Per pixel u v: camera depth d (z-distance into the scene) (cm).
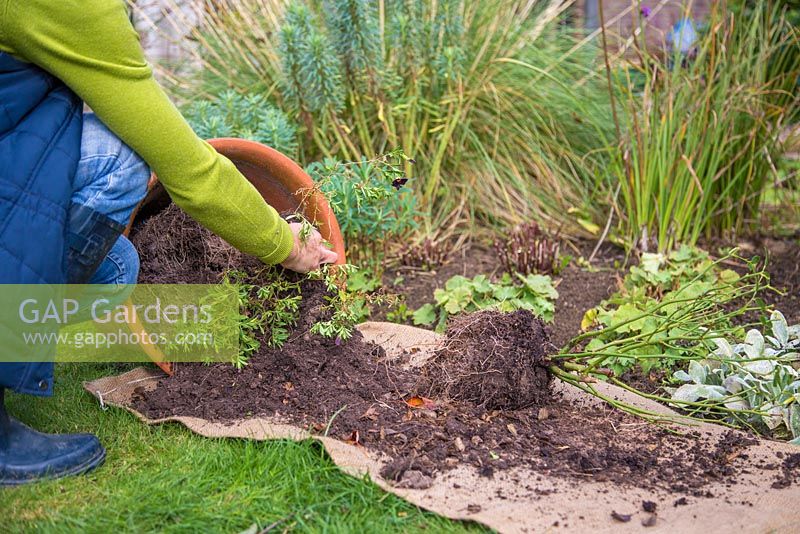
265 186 268
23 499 187
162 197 268
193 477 198
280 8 425
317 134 391
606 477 201
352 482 194
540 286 318
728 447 218
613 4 541
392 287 339
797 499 190
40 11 170
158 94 187
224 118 366
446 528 179
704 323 253
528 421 230
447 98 398
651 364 272
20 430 202
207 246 256
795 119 410
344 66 383
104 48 177
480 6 439
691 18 390
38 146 182
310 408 228
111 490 193
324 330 241
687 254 341
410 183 389
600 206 407
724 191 374
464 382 235
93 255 197
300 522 180
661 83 383
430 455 208
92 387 247
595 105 427
